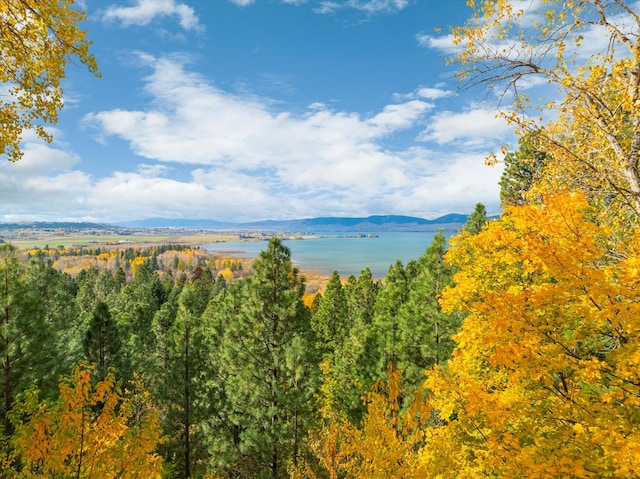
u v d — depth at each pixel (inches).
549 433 230.1
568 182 302.2
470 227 683.4
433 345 653.3
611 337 220.7
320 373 592.4
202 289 2778.1
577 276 198.2
